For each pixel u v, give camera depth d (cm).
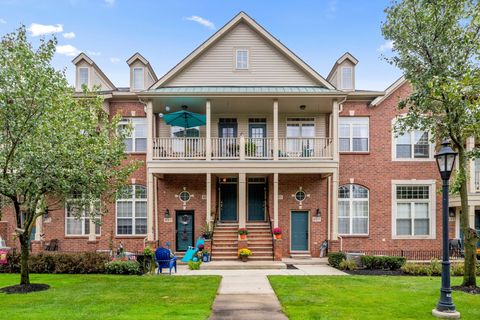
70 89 1097
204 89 1745
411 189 1880
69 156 967
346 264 1459
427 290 1013
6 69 927
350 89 1889
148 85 1912
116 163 1124
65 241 1845
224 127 1928
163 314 765
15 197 1014
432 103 1071
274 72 1831
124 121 1881
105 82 2031
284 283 1122
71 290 1014
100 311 789
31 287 1038
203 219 1855
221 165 1662
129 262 1347
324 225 1848
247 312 802
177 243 1858
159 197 1859
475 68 938
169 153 1731
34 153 901
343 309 816
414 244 1853
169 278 1213
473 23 945
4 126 941
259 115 1922
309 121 1928
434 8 1024
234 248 1666
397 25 1096
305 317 754
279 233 1627
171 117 1723
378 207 1862
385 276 1280
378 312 791
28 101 945
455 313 752
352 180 1864
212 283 1113
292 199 1858
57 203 1085
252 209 1938
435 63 1042
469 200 1761
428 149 1886
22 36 959
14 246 1853
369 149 1875
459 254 1764
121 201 1862
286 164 1662
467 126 983
